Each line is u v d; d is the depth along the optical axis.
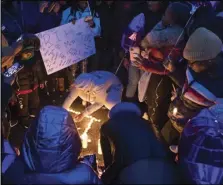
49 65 5.05
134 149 2.79
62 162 2.72
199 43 3.53
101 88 4.64
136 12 6.07
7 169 2.76
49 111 2.79
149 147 2.81
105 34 6.21
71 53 5.11
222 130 3.27
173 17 4.27
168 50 4.24
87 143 4.94
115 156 2.90
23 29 5.47
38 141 2.71
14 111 5.18
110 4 6.09
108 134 3.03
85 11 5.70
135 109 3.17
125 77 6.38
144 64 4.39
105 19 6.13
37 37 4.77
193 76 3.66
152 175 2.51
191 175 2.82
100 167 4.09
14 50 4.33
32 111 5.38
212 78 3.61
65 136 2.72
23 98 5.12
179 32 4.23
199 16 4.29
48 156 2.69
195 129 3.03
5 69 4.05
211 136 2.95
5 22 5.01
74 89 4.74
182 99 3.81
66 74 6.16
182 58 4.15
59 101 6.00
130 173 2.55
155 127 4.66
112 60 6.45
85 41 5.15
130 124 2.98
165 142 4.32
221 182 2.86
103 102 4.73
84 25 5.11
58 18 5.92
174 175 2.52
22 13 5.50
